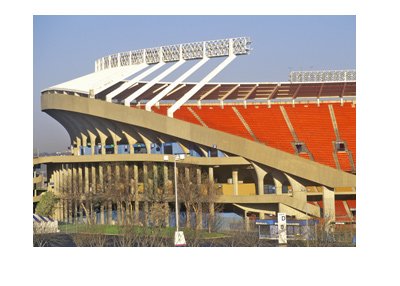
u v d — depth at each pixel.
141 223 69.62
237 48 79.38
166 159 56.78
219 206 70.75
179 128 70.44
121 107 73.88
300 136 79.94
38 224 69.56
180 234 52.19
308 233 56.09
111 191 73.38
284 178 70.12
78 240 57.81
